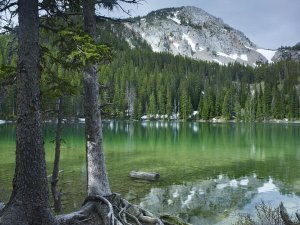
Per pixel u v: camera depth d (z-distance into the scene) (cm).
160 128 10350
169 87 16775
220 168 3347
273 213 1303
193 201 2164
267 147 5253
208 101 16712
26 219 796
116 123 13600
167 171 3152
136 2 1217
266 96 16812
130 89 16238
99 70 1245
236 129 10188
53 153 4047
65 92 1138
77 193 2153
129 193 2336
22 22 827
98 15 1275
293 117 16500
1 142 5100
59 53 1016
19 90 815
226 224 1717
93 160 1215
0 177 2588
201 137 7050
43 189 823
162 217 1309
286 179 2858
